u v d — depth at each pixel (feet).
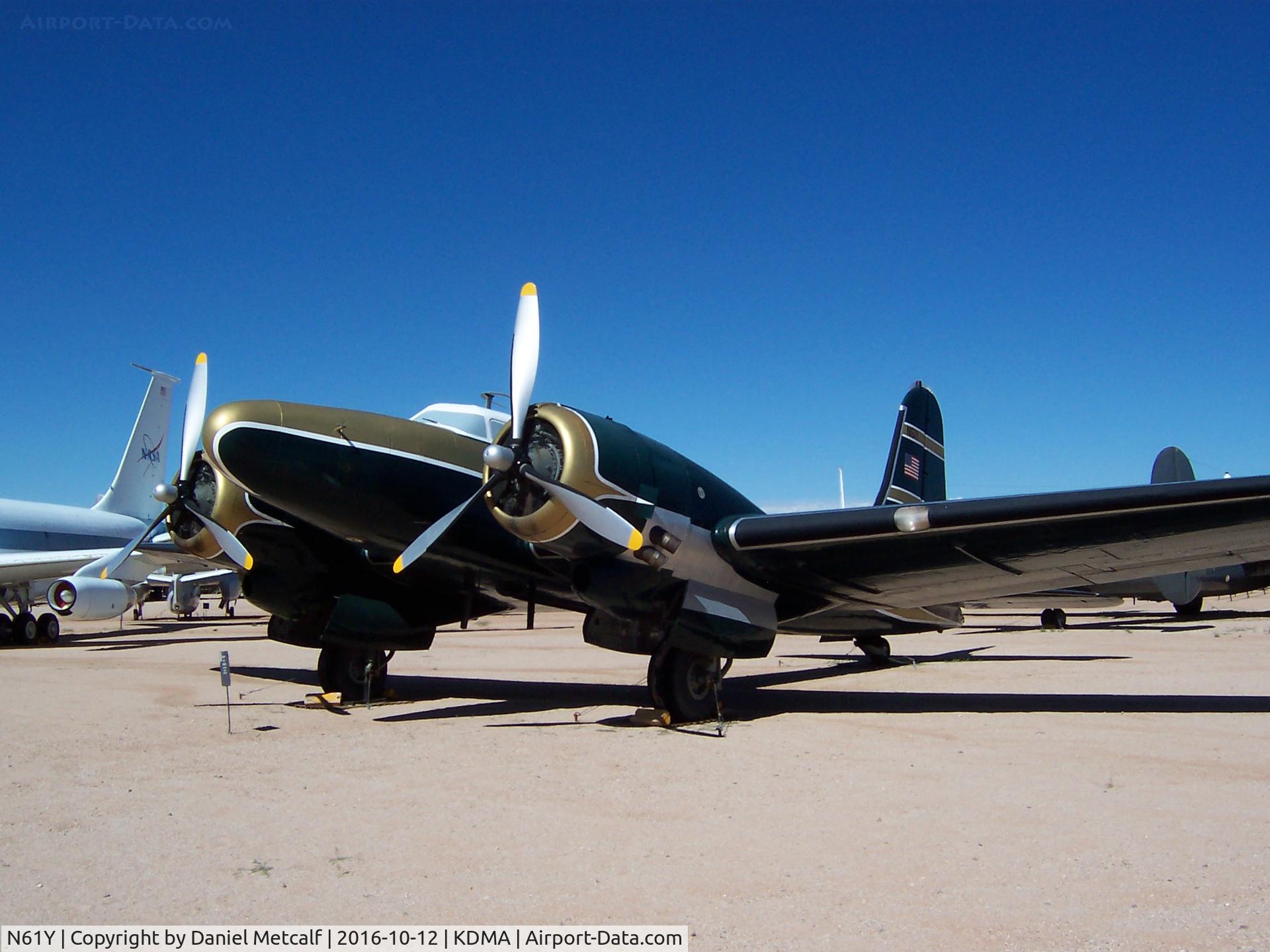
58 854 17.17
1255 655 57.57
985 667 53.47
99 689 43.80
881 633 48.91
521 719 33.68
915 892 14.76
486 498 30.94
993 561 31.96
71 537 85.92
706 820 19.15
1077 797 20.70
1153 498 26.25
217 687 44.65
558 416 29.86
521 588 39.04
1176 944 12.60
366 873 15.96
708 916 13.89
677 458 32.60
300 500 32.58
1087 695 38.99
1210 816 18.95
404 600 39.17
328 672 38.32
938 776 22.99
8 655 66.28
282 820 19.36
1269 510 26.35
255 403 31.99
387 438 34.24
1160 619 102.58
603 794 21.44
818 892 14.80
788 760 25.25
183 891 15.17
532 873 15.85
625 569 30.73
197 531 38.63
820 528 30.07
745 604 33.27
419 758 25.94
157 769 24.82
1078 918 13.57
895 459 52.24
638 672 54.65
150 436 99.30
